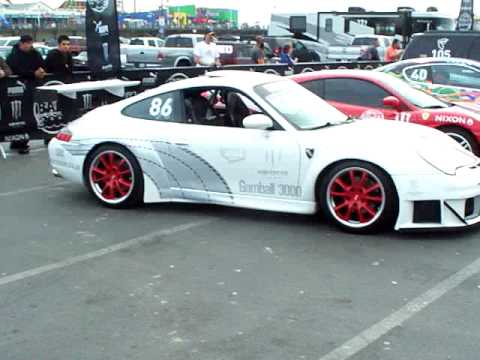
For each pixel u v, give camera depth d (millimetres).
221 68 14664
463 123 8219
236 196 6367
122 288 4723
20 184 8203
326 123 6402
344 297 4496
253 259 5305
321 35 34938
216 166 6383
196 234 6004
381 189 5664
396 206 5676
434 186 5543
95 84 11383
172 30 89125
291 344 3811
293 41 28812
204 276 4938
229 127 6371
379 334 3926
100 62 12250
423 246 5551
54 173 7320
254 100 6270
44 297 4574
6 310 4359
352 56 31188
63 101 11172
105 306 4402
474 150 8281
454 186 5547
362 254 5375
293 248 5555
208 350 3750
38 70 10609
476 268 5035
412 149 5719
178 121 6621
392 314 4211
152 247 5648
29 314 4293
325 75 8922
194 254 5449
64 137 7109
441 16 32750
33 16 87625
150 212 6777
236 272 5012
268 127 6094
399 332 3949
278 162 6074
